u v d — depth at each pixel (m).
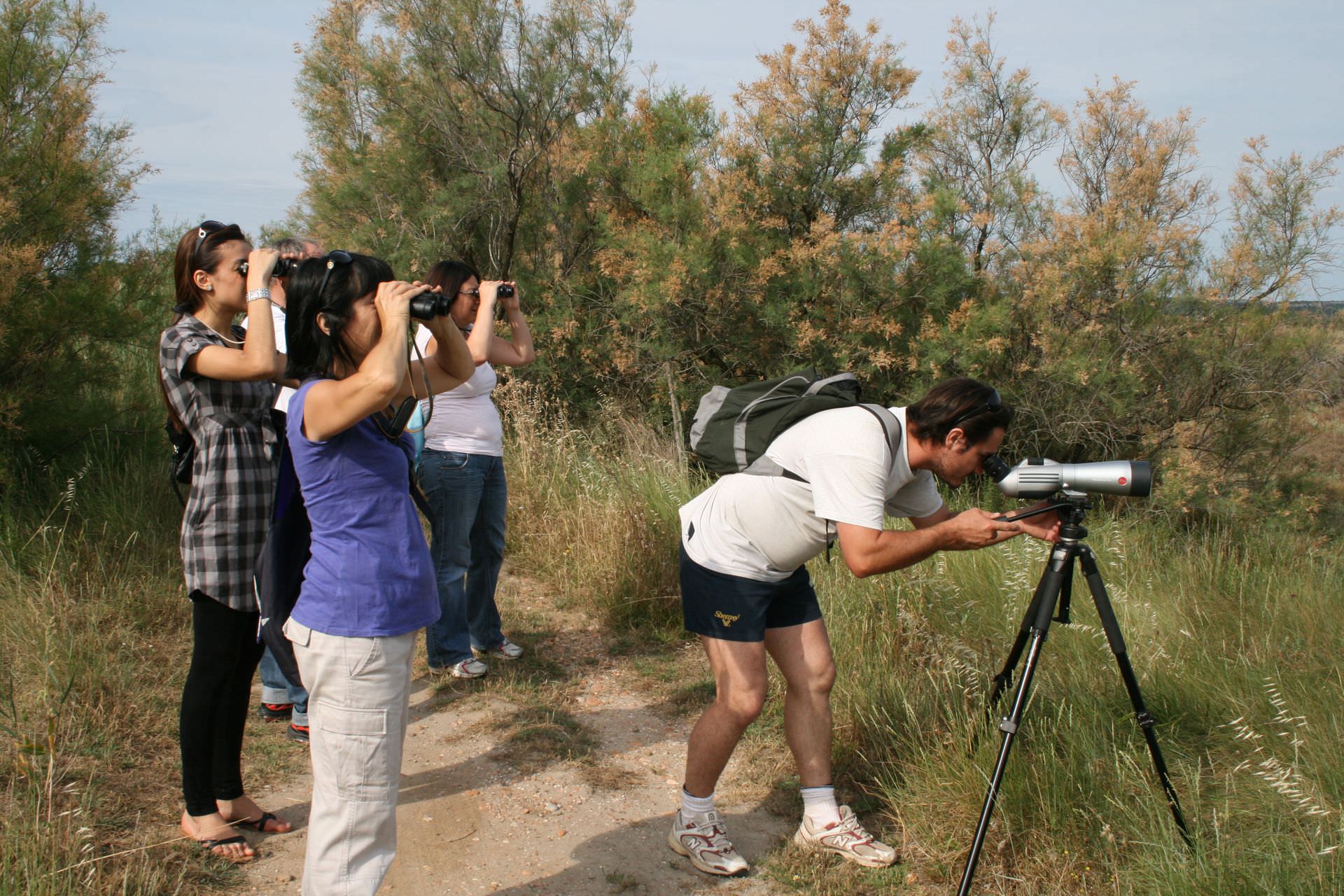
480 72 9.62
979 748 3.25
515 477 6.80
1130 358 7.88
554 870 3.08
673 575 5.35
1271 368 7.90
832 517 2.73
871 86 8.29
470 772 3.71
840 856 3.14
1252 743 3.47
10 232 5.64
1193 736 3.66
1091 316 7.86
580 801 3.52
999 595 4.79
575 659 4.84
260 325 2.89
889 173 8.20
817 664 3.17
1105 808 3.08
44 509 5.41
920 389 7.51
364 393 2.15
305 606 2.34
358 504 2.30
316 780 2.39
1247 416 8.04
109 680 3.88
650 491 6.07
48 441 5.90
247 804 3.17
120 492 5.62
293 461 2.40
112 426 6.23
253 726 3.96
